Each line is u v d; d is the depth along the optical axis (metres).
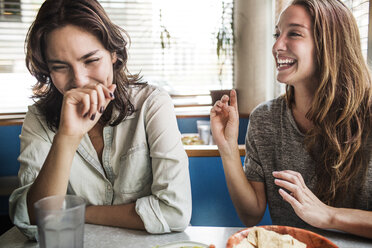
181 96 3.51
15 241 0.77
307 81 1.04
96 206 0.88
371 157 0.95
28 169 0.93
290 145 1.11
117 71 0.95
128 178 0.97
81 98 0.73
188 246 0.67
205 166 1.48
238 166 1.07
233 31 3.12
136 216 0.81
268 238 0.61
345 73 0.98
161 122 0.96
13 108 3.11
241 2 2.97
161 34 3.15
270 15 2.87
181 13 3.35
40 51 0.82
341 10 0.97
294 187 0.80
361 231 0.75
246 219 1.16
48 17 0.76
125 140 0.99
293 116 1.12
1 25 3.02
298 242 0.61
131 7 3.31
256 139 1.18
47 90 0.97
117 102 0.95
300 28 0.97
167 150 0.92
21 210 0.80
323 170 1.02
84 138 0.97
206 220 1.51
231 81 3.47
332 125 1.00
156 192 0.87
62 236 0.52
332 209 0.79
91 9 0.80
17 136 2.61
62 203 0.58
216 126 1.05
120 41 0.89
